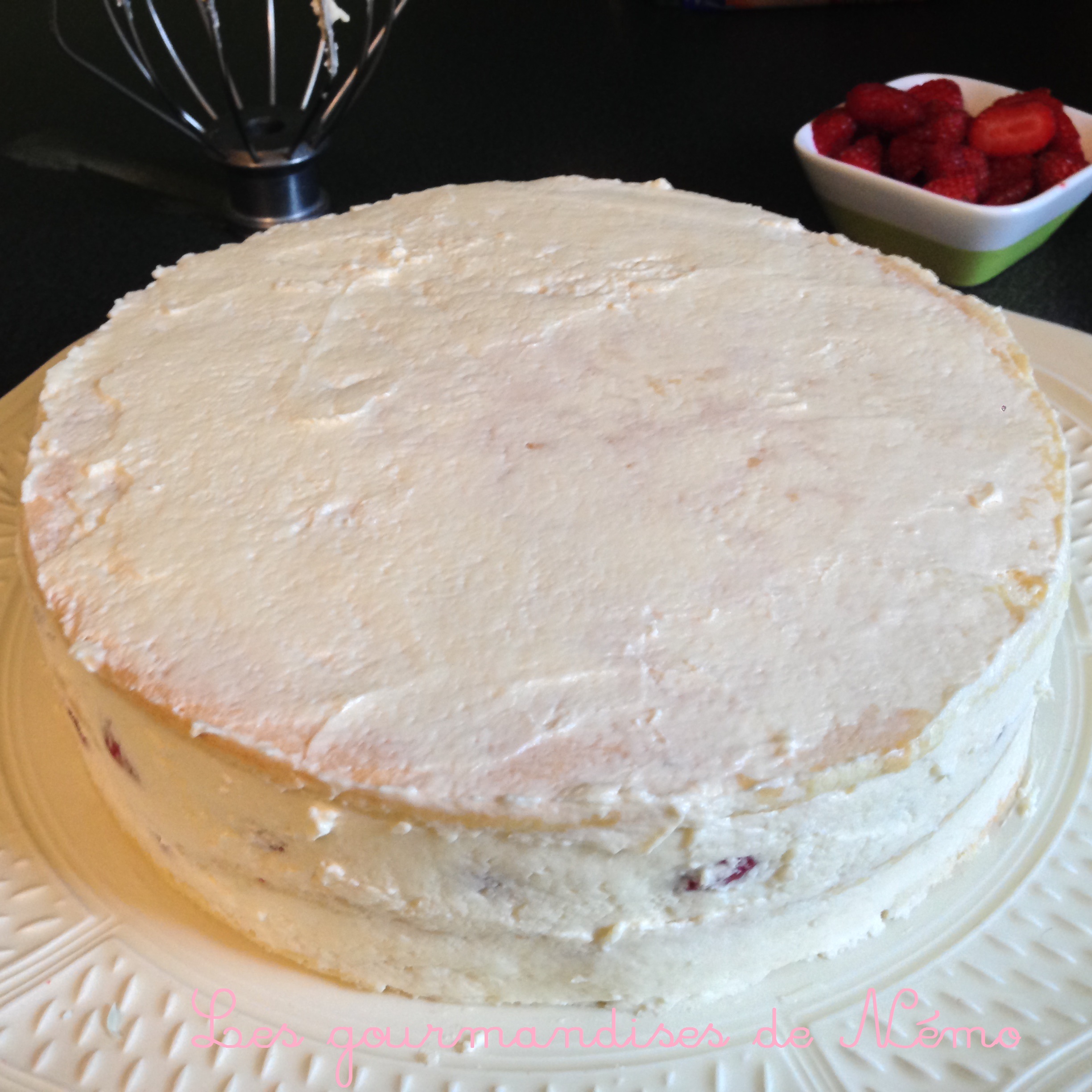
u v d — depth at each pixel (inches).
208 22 18.8
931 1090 10.4
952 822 11.5
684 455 12.0
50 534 11.5
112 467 12.0
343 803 9.8
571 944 10.7
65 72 25.1
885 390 12.8
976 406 12.6
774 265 14.5
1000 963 11.4
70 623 10.7
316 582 10.9
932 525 11.4
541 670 10.3
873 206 18.9
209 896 11.6
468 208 15.4
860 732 10.0
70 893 11.9
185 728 10.1
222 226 21.0
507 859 10.0
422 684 10.2
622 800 9.5
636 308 13.8
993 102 20.3
